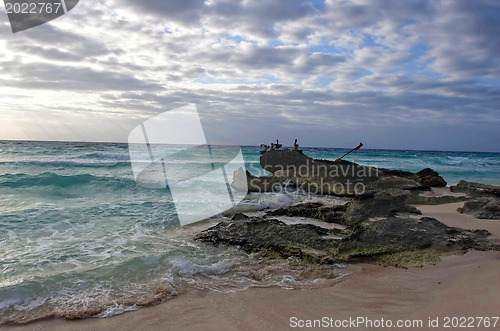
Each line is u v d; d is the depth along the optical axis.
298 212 9.05
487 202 9.37
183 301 4.51
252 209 9.73
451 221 8.30
